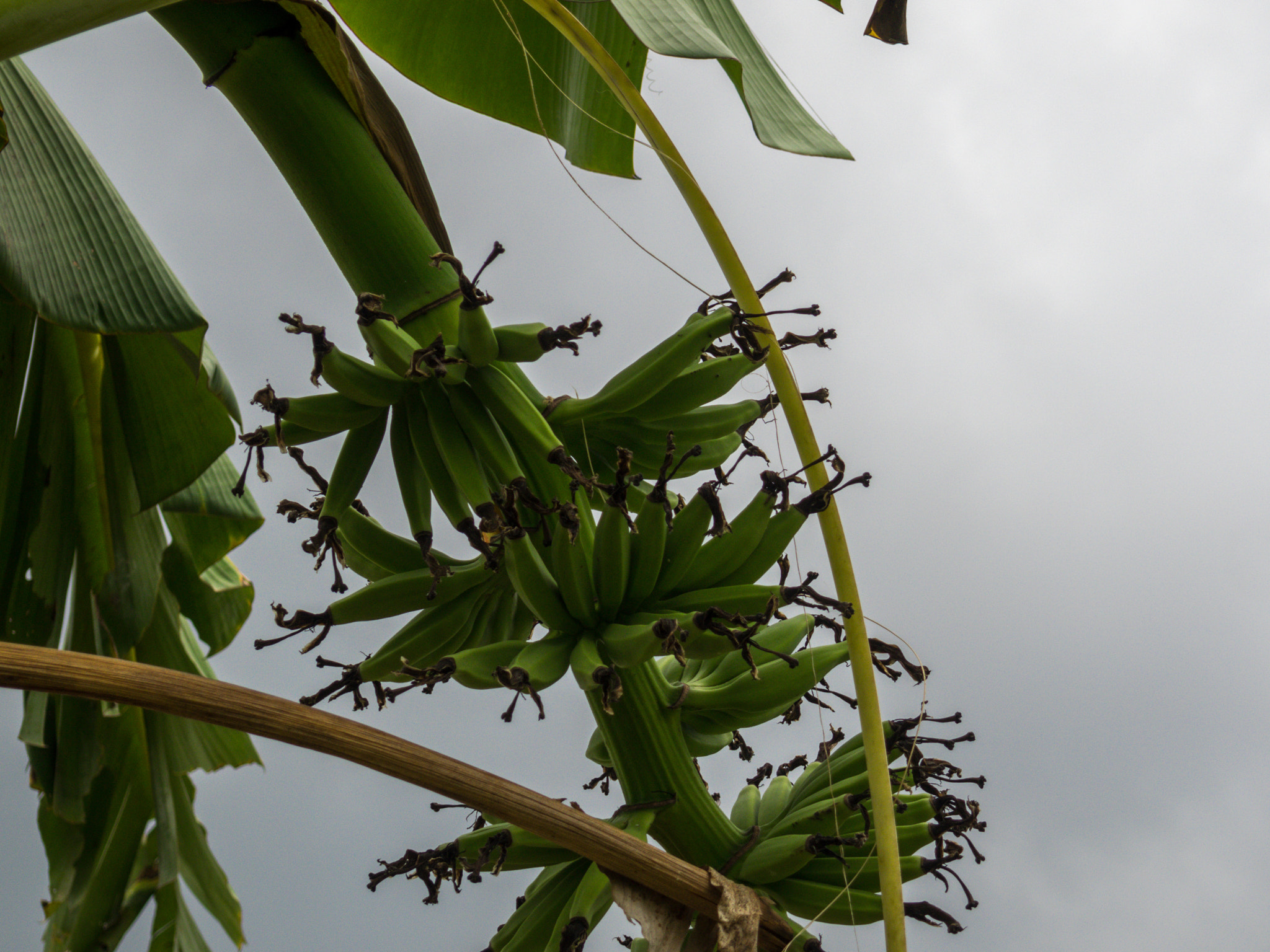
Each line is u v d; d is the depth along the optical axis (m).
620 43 1.53
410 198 1.34
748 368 1.27
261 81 1.32
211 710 1.10
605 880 1.23
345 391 1.22
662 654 1.19
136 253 1.34
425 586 1.25
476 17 1.53
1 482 1.53
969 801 1.26
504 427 1.27
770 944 1.23
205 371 1.42
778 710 1.27
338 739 1.12
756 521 1.24
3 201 1.33
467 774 1.14
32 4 1.07
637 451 1.31
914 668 1.25
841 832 1.26
